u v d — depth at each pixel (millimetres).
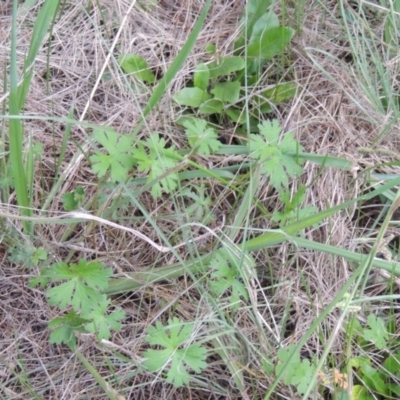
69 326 437
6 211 483
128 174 510
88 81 566
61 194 511
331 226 523
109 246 508
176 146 542
